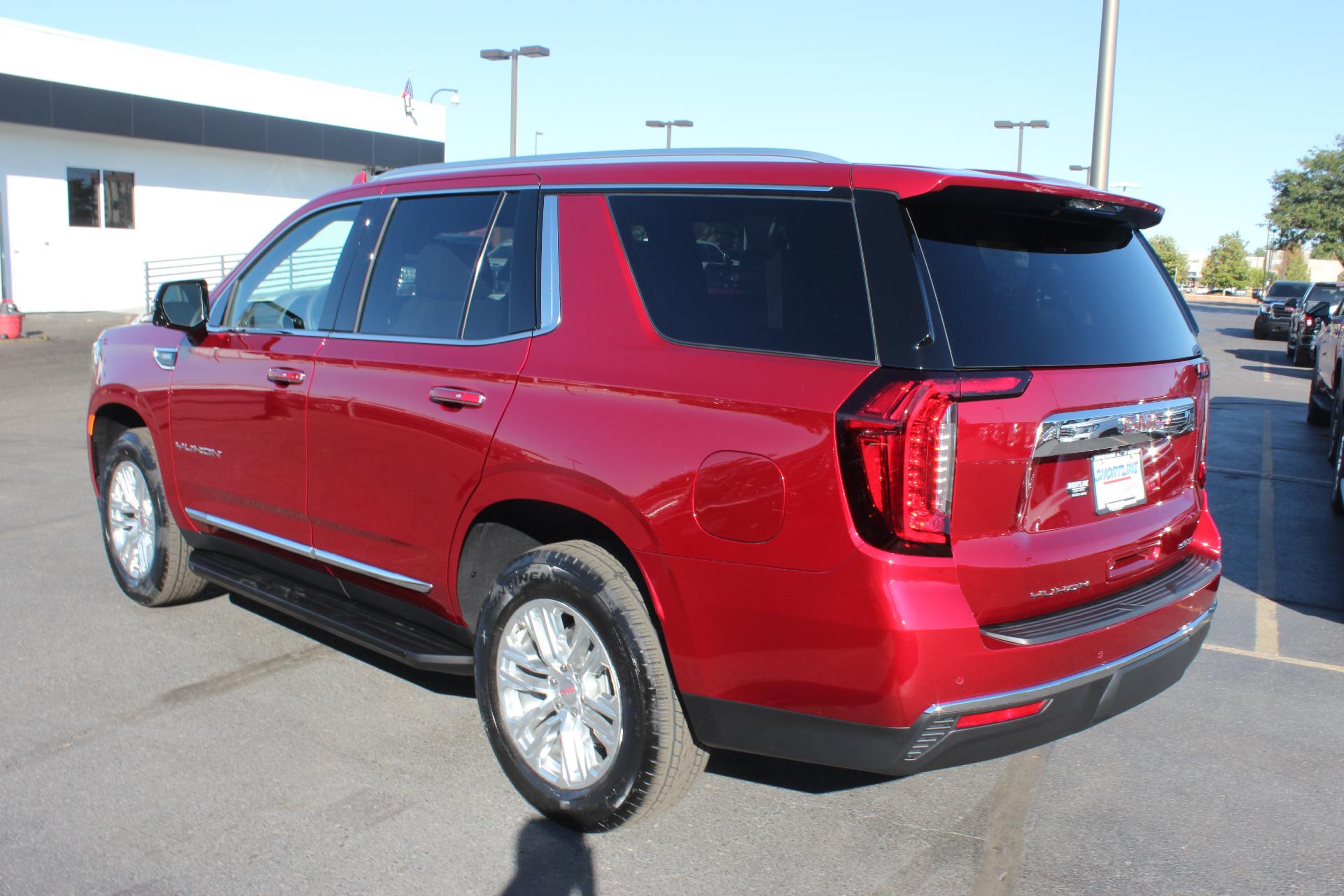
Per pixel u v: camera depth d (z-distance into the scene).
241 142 29.11
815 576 2.75
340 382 4.00
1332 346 12.49
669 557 3.00
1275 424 14.18
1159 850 3.32
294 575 4.50
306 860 3.17
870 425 2.66
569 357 3.33
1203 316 53.25
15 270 25.62
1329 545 7.52
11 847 3.22
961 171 2.92
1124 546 3.17
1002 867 3.21
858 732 2.79
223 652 4.86
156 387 4.98
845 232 2.90
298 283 4.48
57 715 4.16
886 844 3.32
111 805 3.48
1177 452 3.47
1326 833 3.45
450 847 3.26
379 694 4.41
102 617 5.30
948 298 2.81
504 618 3.45
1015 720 2.85
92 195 26.97
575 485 3.20
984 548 2.80
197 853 3.20
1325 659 5.18
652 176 3.36
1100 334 3.15
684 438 2.98
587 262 3.41
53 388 14.52
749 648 2.90
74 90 25.36
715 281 3.12
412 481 3.74
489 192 3.79
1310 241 58.91
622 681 3.14
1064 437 2.94
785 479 2.79
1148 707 4.52
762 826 3.43
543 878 3.10
